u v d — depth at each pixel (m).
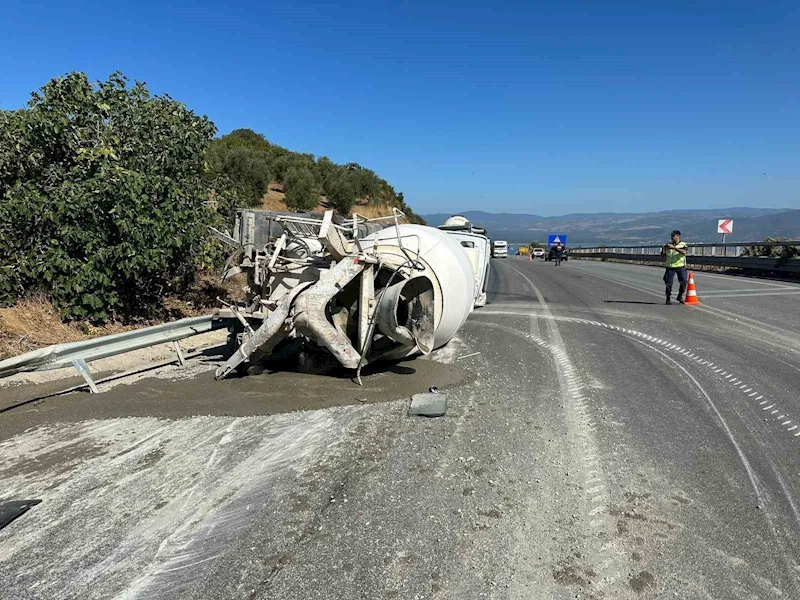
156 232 8.91
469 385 6.93
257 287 8.00
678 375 7.42
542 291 18.30
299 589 3.03
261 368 7.43
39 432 5.37
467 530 3.61
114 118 9.74
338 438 5.14
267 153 39.78
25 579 3.14
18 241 8.51
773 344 9.35
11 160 8.59
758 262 24.80
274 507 3.89
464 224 14.70
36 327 8.09
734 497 4.05
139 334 7.11
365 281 6.70
